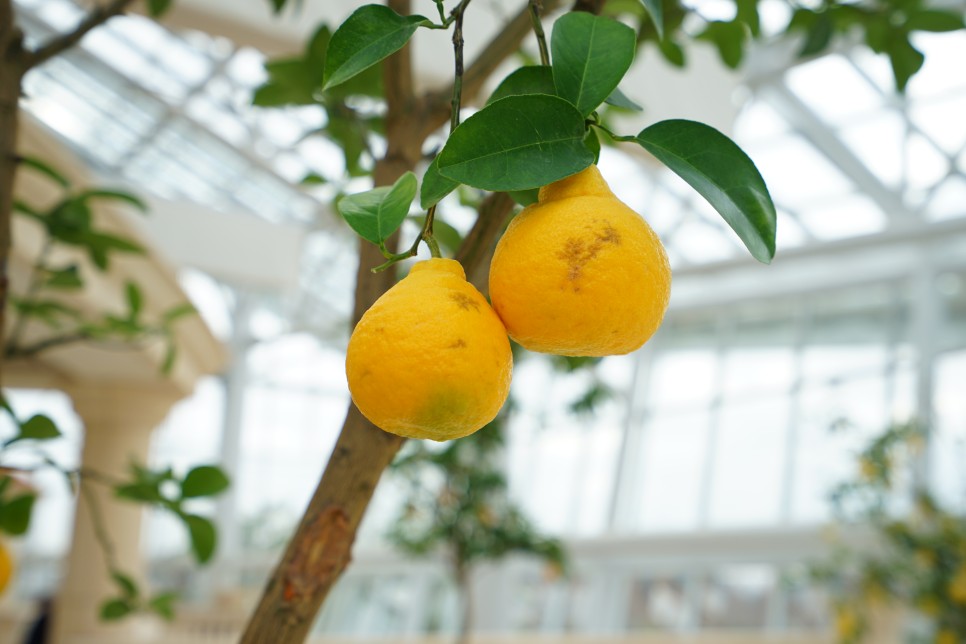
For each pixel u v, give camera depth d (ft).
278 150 44.42
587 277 1.87
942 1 27.94
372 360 1.85
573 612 44.73
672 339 47.21
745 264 43.27
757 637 33.88
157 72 41.14
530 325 1.93
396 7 3.42
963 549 16.37
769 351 44.01
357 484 2.84
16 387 24.39
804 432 41.29
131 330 6.37
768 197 1.98
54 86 43.55
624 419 46.50
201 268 27.30
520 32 3.48
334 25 13.28
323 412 60.44
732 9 5.08
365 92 4.32
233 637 30.37
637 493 45.65
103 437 24.99
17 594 51.55
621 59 2.04
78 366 22.52
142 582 25.48
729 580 40.47
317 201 46.85
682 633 41.14
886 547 22.07
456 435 1.92
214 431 57.16
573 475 47.73
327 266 55.26
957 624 16.44
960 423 36.32
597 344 1.95
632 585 43.78
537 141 1.96
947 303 38.27
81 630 24.32
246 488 58.08
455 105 2.07
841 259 41.16
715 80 13.47
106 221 16.88
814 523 37.78
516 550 22.45
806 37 4.94
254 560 55.47
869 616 20.35
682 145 2.00
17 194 13.93
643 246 1.93
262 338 57.21
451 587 49.11
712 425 44.45
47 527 53.01
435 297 1.88
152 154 48.78
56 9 37.04
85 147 48.57
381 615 51.21
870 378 40.32
